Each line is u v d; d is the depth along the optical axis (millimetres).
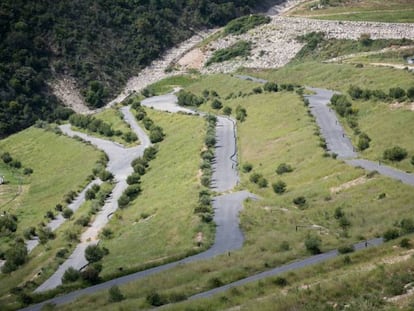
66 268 73062
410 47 160500
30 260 81875
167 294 45562
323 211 65750
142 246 69688
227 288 45188
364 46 171500
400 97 100250
